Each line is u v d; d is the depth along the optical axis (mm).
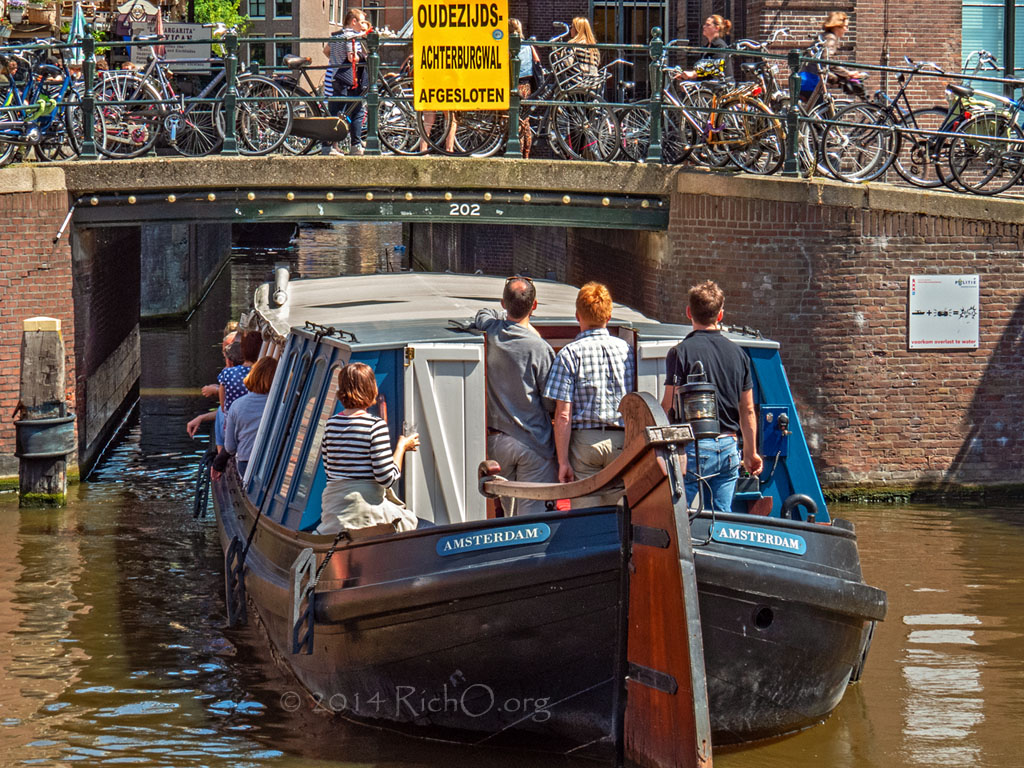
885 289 35250
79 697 21141
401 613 17906
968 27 49125
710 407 17094
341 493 18906
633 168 37531
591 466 19078
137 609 26016
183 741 19234
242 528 25141
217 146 38688
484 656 17828
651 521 16594
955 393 35594
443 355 19469
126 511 34438
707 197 36750
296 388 22219
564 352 18969
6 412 36500
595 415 18984
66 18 57875
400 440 19219
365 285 31719
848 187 34938
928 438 35688
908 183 39250
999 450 35844
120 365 47969
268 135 38531
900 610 25312
